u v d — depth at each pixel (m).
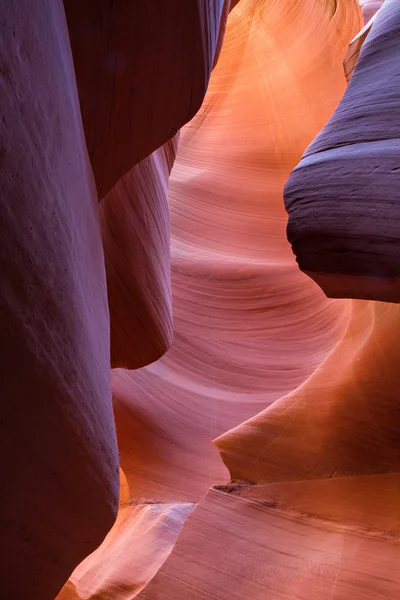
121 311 5.71
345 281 3.06
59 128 1.75
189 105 3.32
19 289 1.44
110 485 2.59
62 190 1.77
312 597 4.36
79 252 2.07
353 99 3.34
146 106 3.13
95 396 2.24
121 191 5.12
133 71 2.90
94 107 2.96
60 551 2.29
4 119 1.31
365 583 4.20
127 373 11.44
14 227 1.38
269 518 5.36
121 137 3.25
